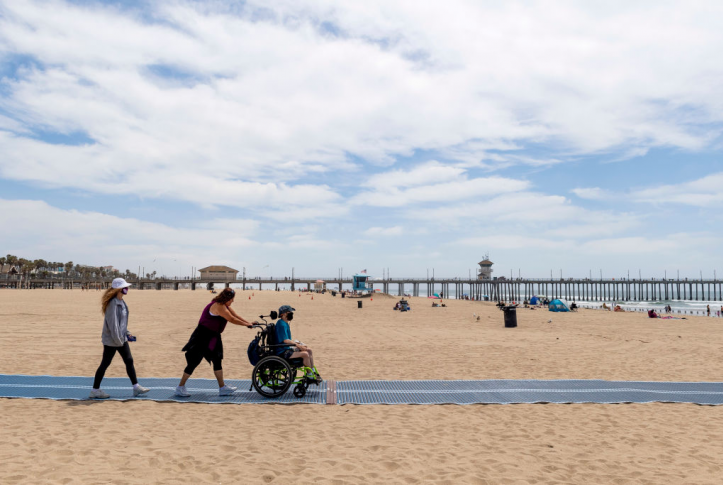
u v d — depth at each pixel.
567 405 7.15
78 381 8.36
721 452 5.12
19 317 23.45
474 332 20.16
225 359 11.54
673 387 8.45
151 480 4.12
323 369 10.25
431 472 4.45
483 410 6.84
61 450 4.79
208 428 5.73
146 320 23.73
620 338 18.08
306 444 5.20
